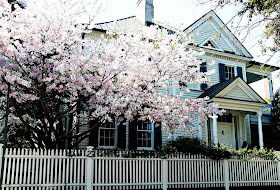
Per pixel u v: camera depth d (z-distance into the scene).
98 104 8.31
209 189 9.38
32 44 7.45
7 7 7.42
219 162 9.75
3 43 6.87
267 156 10.64
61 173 7.54
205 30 15.23
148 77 7.91
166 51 8.12
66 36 7.61
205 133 13.77
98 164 7.97
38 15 7.43
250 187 10.09
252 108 13.38
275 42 9.27
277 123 15.76
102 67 7.45
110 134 11.84
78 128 10.70
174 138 12.77
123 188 8.08
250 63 16.17
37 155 7.23
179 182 8.88
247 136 14.98
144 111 8.14
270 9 8.38
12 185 6.82
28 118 8.66
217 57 15.20
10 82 6.78
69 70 7.22
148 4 14.93
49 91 7.84
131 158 8.32
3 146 6.82
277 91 16.23
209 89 13.92
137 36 8.21
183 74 8.51
